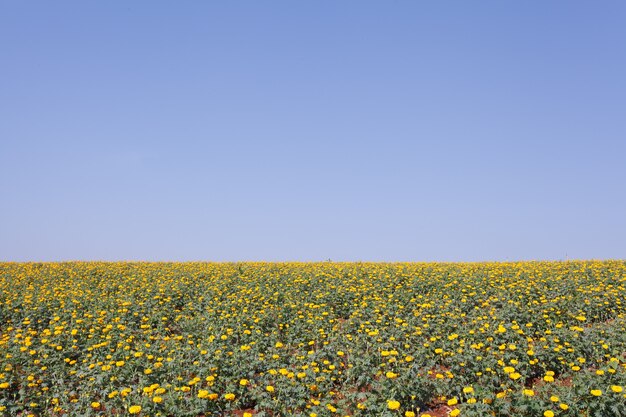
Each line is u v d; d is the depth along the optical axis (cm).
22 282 2145
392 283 1992
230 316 1558
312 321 1479
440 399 1029
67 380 1110
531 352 1130
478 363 1102
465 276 2069
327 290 1869
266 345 1348
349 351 1223
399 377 995
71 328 1404
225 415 941
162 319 1603
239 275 2275
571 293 1761
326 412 908
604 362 1182
